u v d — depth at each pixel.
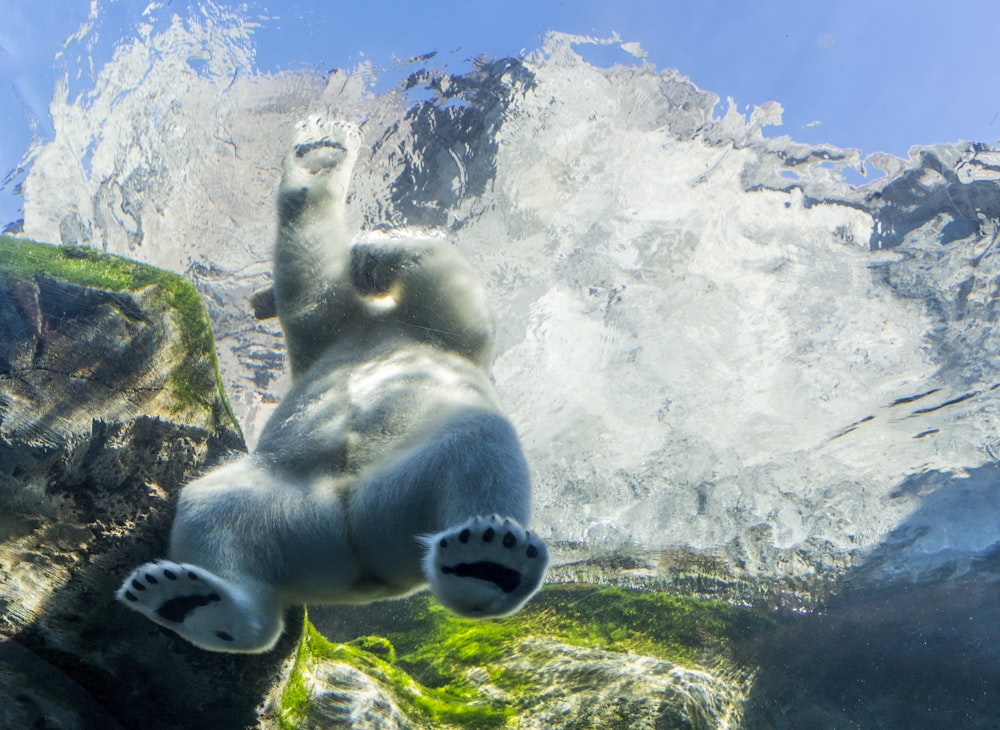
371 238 2.51
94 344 2.22
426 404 2.07
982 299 4.30
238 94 3.36
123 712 2.36
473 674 3.95
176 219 3.56
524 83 3.47
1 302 2.13
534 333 4.15
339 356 2.34
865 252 4.23
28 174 3.33
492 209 3.69
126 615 2.30
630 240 4.05
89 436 2.21
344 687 3.00
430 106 3.43
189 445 2.39
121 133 3.38
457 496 1.84
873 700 4.63
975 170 3.90
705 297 4.34
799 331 4.48
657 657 4.27
